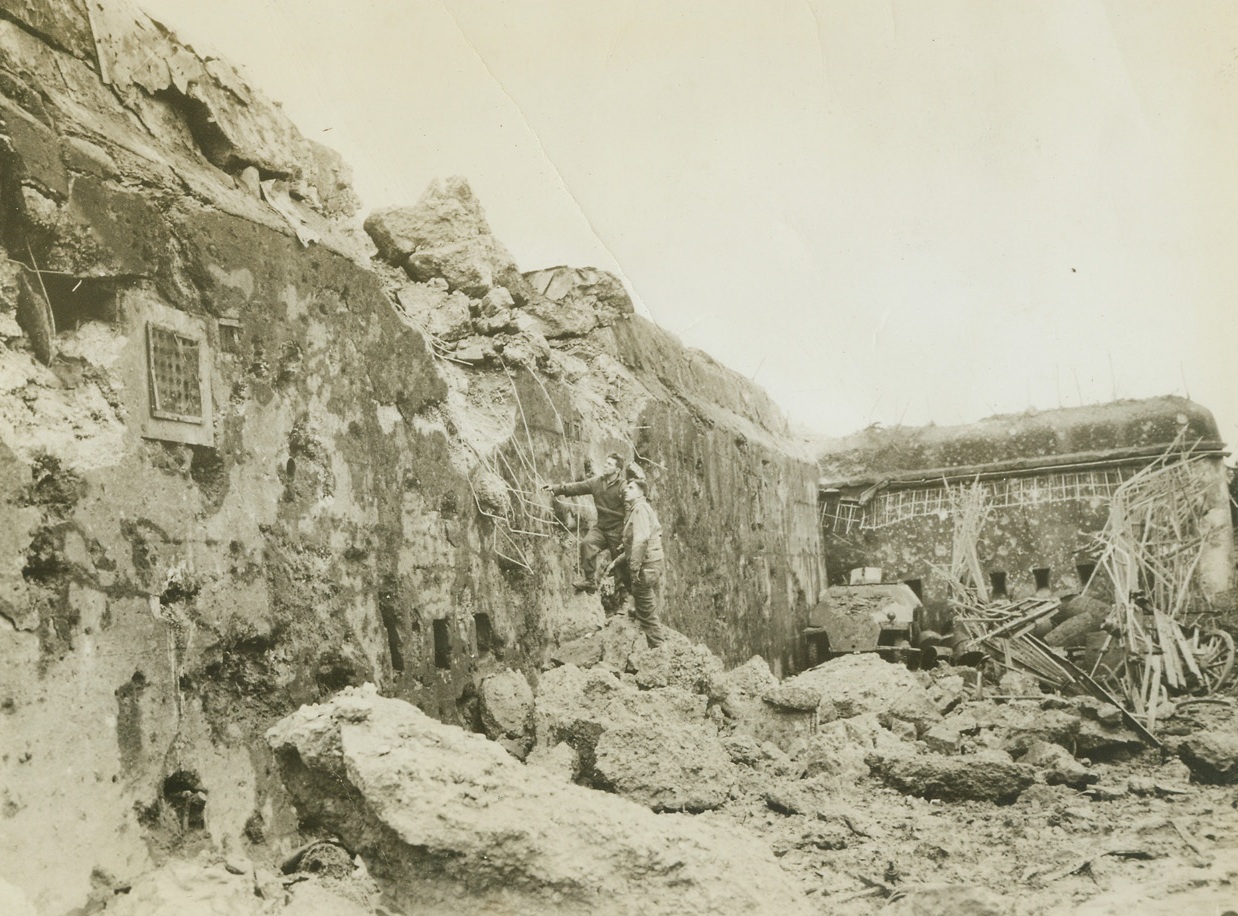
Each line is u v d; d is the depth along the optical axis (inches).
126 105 204.4
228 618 201.6
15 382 169.8
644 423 413.1
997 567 621.0
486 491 295.0
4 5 178.1
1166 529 585.6
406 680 252.7
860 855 245.1
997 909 193.3
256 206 229.3
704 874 171.9
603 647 343.3
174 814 186.2
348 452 243.9
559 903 162.4
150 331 192.4
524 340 345.4
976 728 370.9
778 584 558.6
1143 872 236.1
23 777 157.6
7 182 171.5
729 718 345.7
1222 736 340.5
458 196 364.8
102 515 177.3
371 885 181.8
